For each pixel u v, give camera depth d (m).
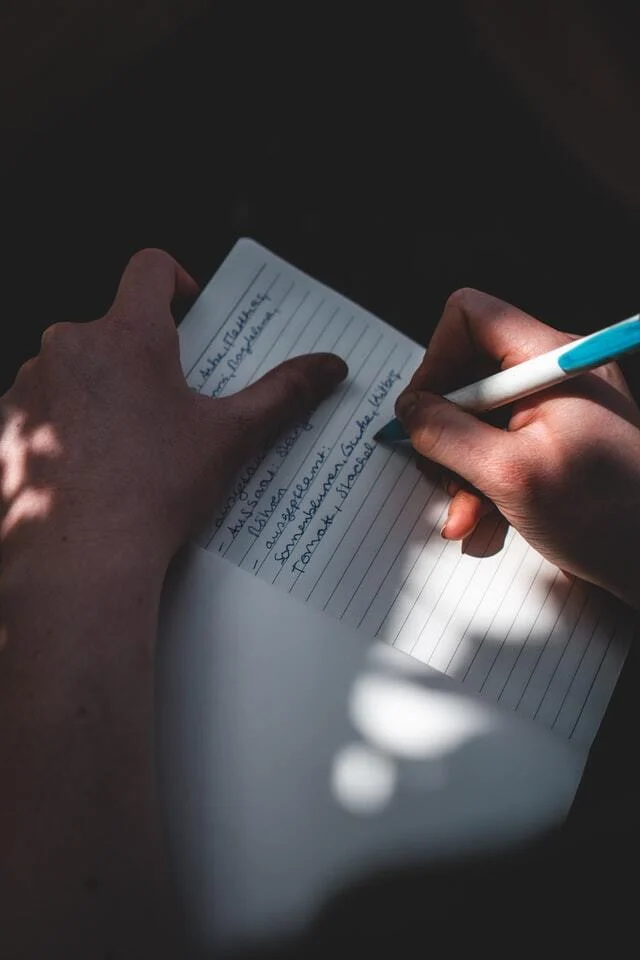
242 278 0.64
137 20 0.88
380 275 0.88
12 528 0.51
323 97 0.92
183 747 0.52
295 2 0.93
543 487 0.54
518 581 0.59
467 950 0.54
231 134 0.90
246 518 0.58
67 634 0.47
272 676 0.54
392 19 0.95
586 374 0.56
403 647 0.56
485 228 0.92
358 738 0.54
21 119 0.85
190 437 0.55
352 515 0.59
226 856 0.51
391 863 0.52
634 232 0.94
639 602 0.57
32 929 0.42
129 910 0.44
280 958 0.50
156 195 0.88
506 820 0.54
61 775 0.44
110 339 0.55
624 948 0.56
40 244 0.85
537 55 0.89
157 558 0.51
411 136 0.93
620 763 0.69
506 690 0.57
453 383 0.61
